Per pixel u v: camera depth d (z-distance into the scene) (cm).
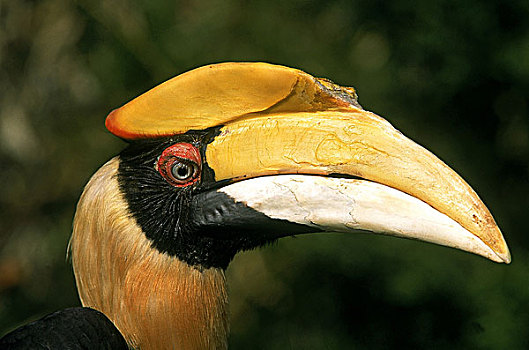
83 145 1648
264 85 749
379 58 1623
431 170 706
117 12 1590
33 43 1628
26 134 1638
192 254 789
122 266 788
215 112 763
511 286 1486
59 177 1659
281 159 741
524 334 1455
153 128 773
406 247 1509
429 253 1507
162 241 786
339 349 1543
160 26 1583
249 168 749
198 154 769
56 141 1655
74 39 1614
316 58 1599
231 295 1553
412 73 1606
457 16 1570
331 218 720
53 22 1620
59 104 1644
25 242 1648
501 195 1648
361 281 1524
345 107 748
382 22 1619
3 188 1662
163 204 782
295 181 734
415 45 1586
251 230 756
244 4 1609
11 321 1571
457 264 1507
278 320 1559
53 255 1627
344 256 1509
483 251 679
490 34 1561
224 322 831
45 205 1667
